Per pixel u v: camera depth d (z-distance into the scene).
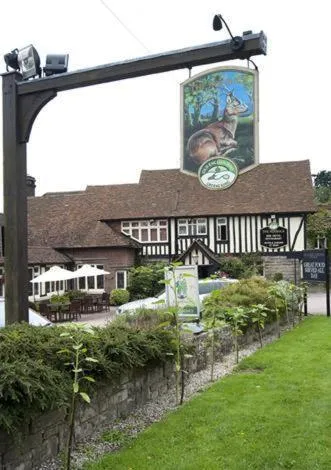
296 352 8.78
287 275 16.00
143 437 4.71
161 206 32.50
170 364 6.55
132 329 6.12
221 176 4.97
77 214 32.97
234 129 4.96
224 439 4.62
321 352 8.70
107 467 4.04
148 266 28.02
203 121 5.06
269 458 4.18
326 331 11.37
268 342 10.38
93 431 4.88
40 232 31.45
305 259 15.82
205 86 5.09
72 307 19.20
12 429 3.58
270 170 33.41
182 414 5.37
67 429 4.45
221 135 4.99
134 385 5.68
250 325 10.11
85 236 29.98
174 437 4.70
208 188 5.02
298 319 14.16
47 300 25.05
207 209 31.47
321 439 4.57
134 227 32.34
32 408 3.76
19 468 3.86
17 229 6.25
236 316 8.18
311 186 31.53
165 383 6.43
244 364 7.89
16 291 6.23
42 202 34.59
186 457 4.21
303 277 15.87
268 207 30.59
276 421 5.09
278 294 11.66
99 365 4.80
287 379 6.81
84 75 5.99
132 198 33.62
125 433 4.92
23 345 4.37
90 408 4.84
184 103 5.16
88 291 28.88
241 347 9.70
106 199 33.97
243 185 32.66
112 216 32.53
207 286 15.12
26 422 3.81
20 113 6.33
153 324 7.32
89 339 5.00
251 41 5.21
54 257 27.55
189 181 33.84
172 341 6.00
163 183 34.34
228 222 31.00
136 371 5.70
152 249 31.94
